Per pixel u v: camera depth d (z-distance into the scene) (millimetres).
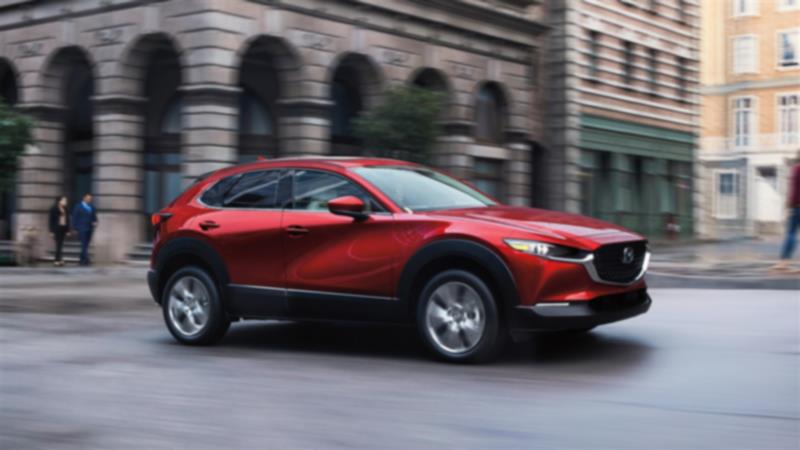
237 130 21469
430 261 6676
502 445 4449
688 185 37281
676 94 36031
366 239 6980
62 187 23156
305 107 20312
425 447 4438
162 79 22172
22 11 22562
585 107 29906
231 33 19109
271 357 7199
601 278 6461
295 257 7297
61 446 4555
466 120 24875
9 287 14547
